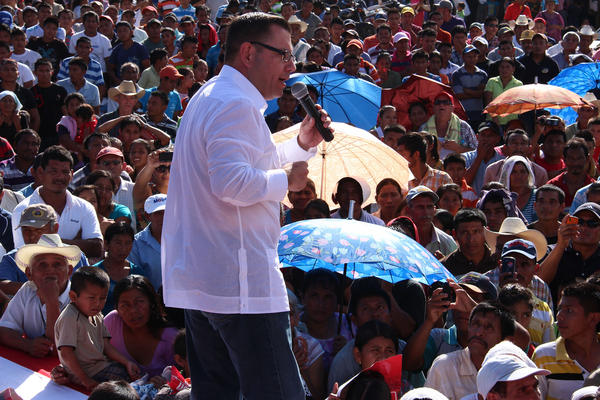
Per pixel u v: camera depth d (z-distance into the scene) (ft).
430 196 25.08
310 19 63.16
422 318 20.47
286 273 22.21
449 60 53.11
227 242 9.45
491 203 26.45
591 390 15.01
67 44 55.26
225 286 9.42
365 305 18.99
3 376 17.71
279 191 9.30
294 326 18.13
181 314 19.72
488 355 14.92
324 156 23.02
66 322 17.79
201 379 10.27
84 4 63.10
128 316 18.74
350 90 37.93
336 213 24.71
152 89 41.63
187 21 56.29
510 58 49.80
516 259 21.40
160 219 23.21
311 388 18.30
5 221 24.81
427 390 14.71
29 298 19.36
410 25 62.80
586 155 30.71
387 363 15.39
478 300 20.29
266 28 9.68
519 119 42.16
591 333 17.67
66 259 19.16
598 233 23.38
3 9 58.65
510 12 70.49
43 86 42.57
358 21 67.82
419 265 17.19
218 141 9.16
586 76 42.32
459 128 37.91
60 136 37.76
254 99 9.68
